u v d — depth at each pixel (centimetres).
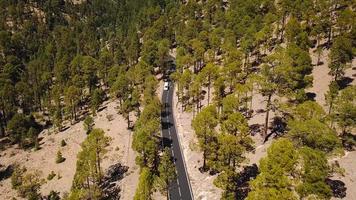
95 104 14362
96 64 17238
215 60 15088
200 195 8431
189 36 17550
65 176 11225
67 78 18588
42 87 18688
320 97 10206
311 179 5500
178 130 11819
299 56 9600
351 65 11050
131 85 14700
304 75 9912
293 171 5784
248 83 9725
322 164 5638
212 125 8281
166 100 14150
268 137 9125
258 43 13750
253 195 5075
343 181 6931
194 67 14875
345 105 7506
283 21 14962
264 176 5275
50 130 14988
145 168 7919
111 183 9744
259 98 11212
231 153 7162
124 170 10219
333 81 10000
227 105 8975
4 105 16412
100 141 9662
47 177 11319
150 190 7744
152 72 16388
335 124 8444
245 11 17375
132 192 9162
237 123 7462
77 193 8075
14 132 14475
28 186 10769
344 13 12369
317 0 15000
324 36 13075
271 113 10138
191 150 10269
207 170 9212
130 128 12381
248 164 8375
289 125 7175
